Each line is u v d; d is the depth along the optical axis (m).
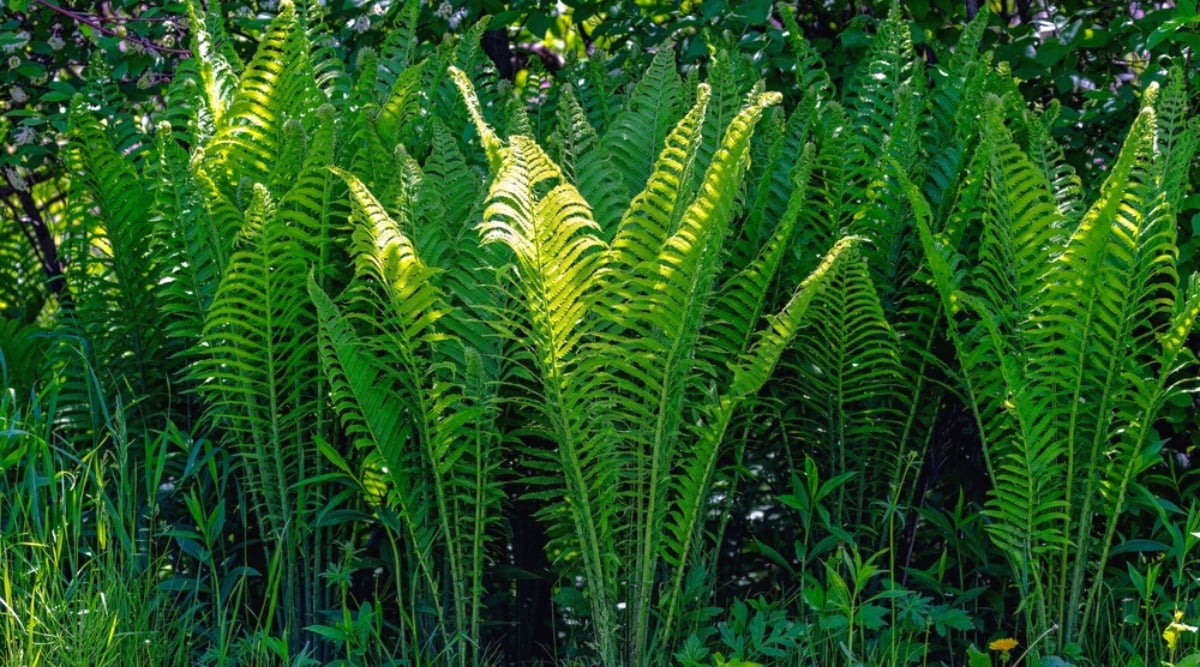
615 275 2.52
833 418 3.08
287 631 2.87
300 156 2.85
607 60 3.87
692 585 2.83
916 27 3.54
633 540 2.79
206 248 2.92
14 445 3.00
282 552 2.97
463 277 2.67
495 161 2.70
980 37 3.29
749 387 2.60
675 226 2.58
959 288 2.99
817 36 3.97
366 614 2.75
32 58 3.95
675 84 2.97
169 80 3.73
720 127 2.89
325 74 3.16
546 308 2.46
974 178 2.88
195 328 2.97
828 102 3.09
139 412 3.17
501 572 2.98
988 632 3.11
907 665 2.85
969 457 3.39
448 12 3.81
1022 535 2.82
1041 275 2.73
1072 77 3.53
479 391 2.61
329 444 2.95
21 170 4.14
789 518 3.40
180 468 3.10
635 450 2.72
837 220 2.96
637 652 2.76
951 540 3.03
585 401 2.62
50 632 2.65
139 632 2.69
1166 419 3.04
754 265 2.69
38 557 2.77
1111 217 2.58
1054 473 2.77
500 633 3.21
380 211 2.41
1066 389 2.78
